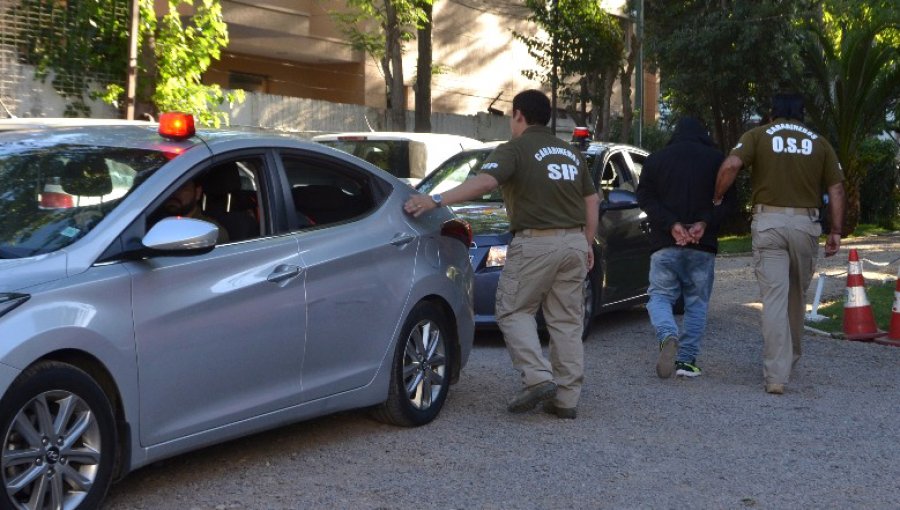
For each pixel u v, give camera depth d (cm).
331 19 2673
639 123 2570
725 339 1017
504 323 689
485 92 3194
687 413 726
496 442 643
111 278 478
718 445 646
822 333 1030
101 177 522
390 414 656
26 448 442
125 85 1495
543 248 676
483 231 912
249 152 577
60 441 454
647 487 562
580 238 688
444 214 712
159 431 501
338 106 2319
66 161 536
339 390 605
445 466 592
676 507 530
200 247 499
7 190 514
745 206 2439
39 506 447
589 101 3164
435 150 1446
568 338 699
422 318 669
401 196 675
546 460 607
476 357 897
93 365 473
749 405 753
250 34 2530
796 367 882
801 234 802
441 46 3028
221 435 534
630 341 1006
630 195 982
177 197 538
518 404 680
